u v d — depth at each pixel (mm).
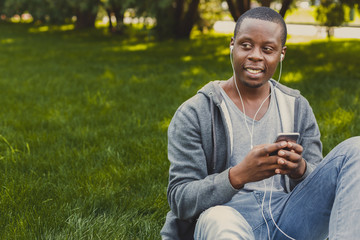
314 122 1931
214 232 1480
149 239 2477
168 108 5633
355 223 1392
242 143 1817
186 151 1788
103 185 3262
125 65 10391
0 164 3637
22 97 6691
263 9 1767
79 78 8484
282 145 1523
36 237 2480
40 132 4699
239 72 1791
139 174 3424
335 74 8141
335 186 1570
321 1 14852
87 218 2695
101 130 4684
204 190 1634
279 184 1900
